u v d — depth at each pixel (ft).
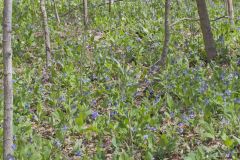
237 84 23.06
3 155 16.72
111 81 25.45
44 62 29.63
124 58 28.17
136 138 19.19
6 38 16.16
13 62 29.17
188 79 23.90
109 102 22.36
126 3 42.11
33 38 32.22
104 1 42.88
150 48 29.84
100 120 20.33
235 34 31.63
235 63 25.72
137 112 20.15
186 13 38.52
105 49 30.07
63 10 40.22
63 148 19.24
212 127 18.76
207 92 21.99
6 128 16.62
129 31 34.24
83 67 27.43
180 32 33.40
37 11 40.50
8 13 16.08
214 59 27.89
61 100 22.77
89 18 38.01
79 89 24.31
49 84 25.71
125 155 17.06
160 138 18.48
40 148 18.01
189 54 28.48
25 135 19.24
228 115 19.53
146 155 17.40
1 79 27.35
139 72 26.37
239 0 46.57
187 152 18.45
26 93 23.29
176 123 20.52
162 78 24.22
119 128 19.33
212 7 42.16
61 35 34.96
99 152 17.48
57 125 20.34
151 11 39.37
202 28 27.96
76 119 19.77
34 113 22.41
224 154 17.65
